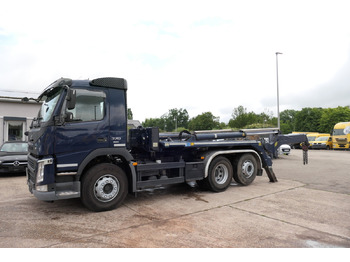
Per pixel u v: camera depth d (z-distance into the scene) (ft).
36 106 52.19
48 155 15.57
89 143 16.58
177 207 18.01
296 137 30.63
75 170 16.24
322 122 207.51
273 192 22.43
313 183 26.53
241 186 25.16
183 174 20.88
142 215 16.28
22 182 28.37
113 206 17.28
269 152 28.37
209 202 19.27
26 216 16.25
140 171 18.74
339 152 79.51
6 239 12.65
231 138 25.46
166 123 328.29
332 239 12.48
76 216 16.15
